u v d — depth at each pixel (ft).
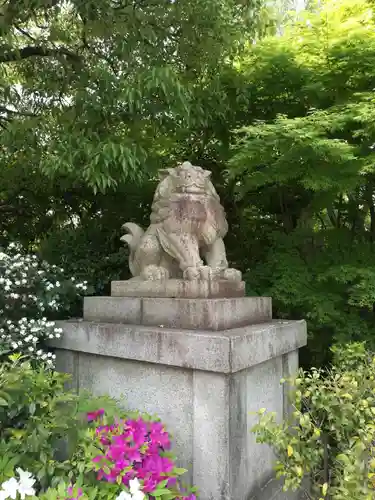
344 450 7.12
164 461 6.65
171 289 9.52
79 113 13.55
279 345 9.21
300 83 14.48
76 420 6.95
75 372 10.09
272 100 15.47
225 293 9.60
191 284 9.20
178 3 12.92
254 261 17.13
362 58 12.91
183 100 12.21
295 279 13.25
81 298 12.93
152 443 6.81
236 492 7.48
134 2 13.50
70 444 6.69
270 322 10.18
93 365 9.77
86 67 14.96
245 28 14.08
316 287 13.48
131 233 11.55
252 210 17.85
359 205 15.15
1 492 5.30
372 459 6.10
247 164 12.45
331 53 13.46
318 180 11.65
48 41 15.90
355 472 6.04
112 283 10.68
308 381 7.77
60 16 16.84
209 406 7.62
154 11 13.30
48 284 11.35
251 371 8.42
